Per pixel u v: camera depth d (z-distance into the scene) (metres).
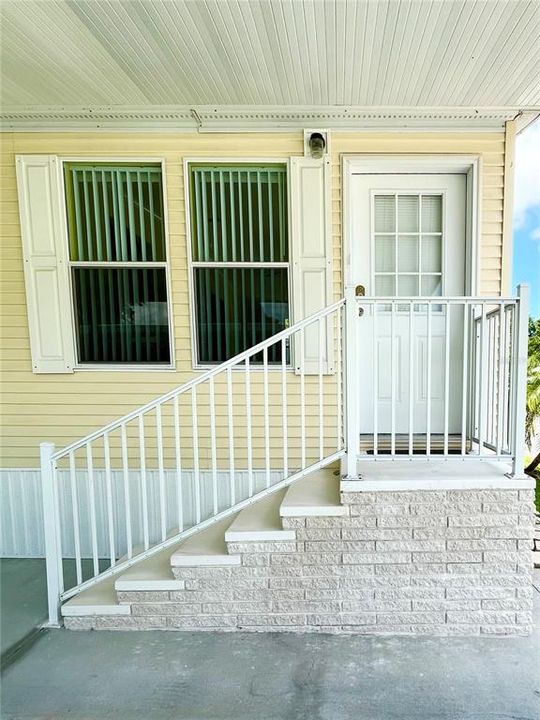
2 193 3.28
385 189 3.26
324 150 3.12
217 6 2.10
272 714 1.79
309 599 2.32
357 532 2.28
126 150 3.22
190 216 3.25
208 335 3.33
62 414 3.37
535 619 2.37
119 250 3.32
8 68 2.63
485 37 2.31
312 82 2.75
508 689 1.89
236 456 3.28
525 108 3.00
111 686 1.97
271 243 3.27
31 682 2.00
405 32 2.27
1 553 3.40
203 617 2.37
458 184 3.24
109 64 2.59
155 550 2.46
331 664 2.07
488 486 2.23
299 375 3.25
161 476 2.48
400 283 3.33
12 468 3.39
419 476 2.31
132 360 3.36
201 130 3.18
